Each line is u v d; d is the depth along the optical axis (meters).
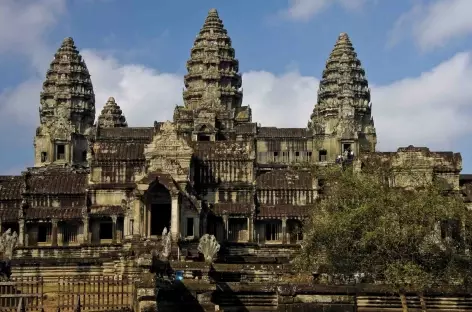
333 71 197.50
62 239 113.69
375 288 56.47
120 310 48.25
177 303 54.78
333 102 191.00
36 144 188.00
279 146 175.00
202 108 173.12
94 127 182.25
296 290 56.03
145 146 113.38
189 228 107.25
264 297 57.91
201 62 198.50
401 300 54.81
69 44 199.00
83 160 190.62
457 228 59.34
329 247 63.56
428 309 57.12
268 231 115.25
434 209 57.25
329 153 175.25
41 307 46.59
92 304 48.56
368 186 65.50
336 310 55.94
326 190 98.50
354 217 61.06
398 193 60.50
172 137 113.31
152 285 46.59
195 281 56.81
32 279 52.78
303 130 179.12
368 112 197.50
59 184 117.44
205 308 54.88
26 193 115.38
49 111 194.50
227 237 113.31
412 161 112.75
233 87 196.75
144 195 105.00
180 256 91.50
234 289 57.94
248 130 174.62
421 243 57.09
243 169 118.00
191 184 113.00
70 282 51.22
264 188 117.31
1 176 128.88
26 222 113.19
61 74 194.75
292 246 110.06
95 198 114.50
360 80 197.25
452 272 56.88
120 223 112.50
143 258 63.47
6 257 88.62
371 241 57.94
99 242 111.19
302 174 120.00
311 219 84.50
